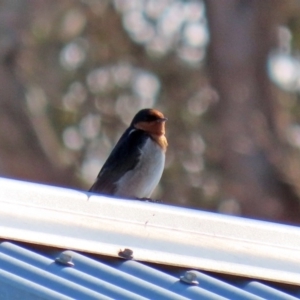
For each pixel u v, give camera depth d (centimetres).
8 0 1955
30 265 442
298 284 492
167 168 1858
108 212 519
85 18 1962
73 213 505
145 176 863
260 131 1948
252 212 1909
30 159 1939
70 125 1922
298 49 2005
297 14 2000
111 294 433
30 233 470
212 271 486
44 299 413
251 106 1964
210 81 1962
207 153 1902
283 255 514
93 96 1919
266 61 1984
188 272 469
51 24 1959
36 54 1958
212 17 1961
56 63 1953
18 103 1942
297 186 1919
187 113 1908
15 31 1950
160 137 870
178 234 512
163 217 528
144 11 1959
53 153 1934
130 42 1948
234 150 1909
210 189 1881
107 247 479
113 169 865
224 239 519
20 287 417
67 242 472
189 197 1867
